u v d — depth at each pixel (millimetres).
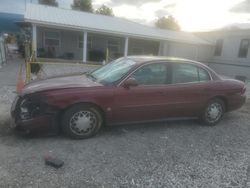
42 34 18797
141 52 22656
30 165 3316
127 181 3113
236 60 20609
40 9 19594
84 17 20484
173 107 4973
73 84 4422
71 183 2979
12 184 2877
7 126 4613
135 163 3578
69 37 19734
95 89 4324
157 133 4852
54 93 4082
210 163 3744
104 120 4527
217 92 5410
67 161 3490
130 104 4562
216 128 5422
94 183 3016
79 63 16844
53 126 4133
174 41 20594
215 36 23031
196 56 23312
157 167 3510
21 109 4102
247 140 4820
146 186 3043
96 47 20828
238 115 6617
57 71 12906
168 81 4938
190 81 5191
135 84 4492
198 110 5297
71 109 4184
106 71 5113
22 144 3930
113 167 3422
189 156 3928
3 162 3344
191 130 5168
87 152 3816
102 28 17422
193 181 3225
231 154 4117
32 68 9523
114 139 4406
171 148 4180
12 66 14523
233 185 3197
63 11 21016
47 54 19000
